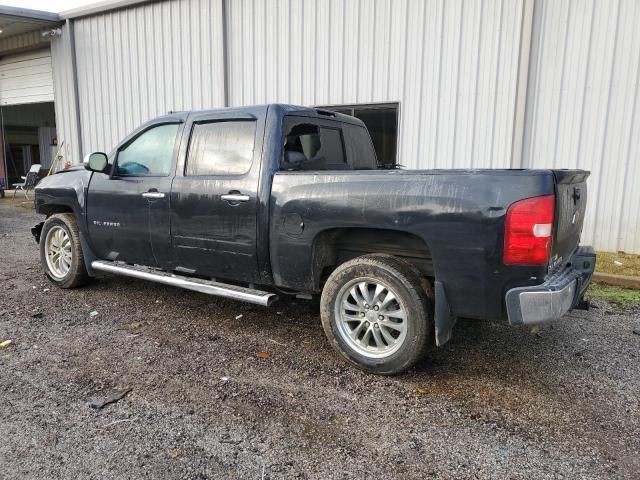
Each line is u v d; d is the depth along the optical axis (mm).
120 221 4723
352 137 4988
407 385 3299
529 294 2883
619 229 7242
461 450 2568
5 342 3930
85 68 13047
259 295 3895
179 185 4242
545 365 3645
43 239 5574
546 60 7375
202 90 10906
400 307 3326
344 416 2891
